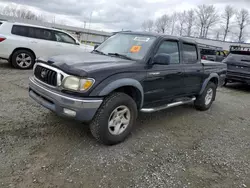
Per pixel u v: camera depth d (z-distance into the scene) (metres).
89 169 2.49
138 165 2.68
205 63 4.94
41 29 8.31
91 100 2.66
